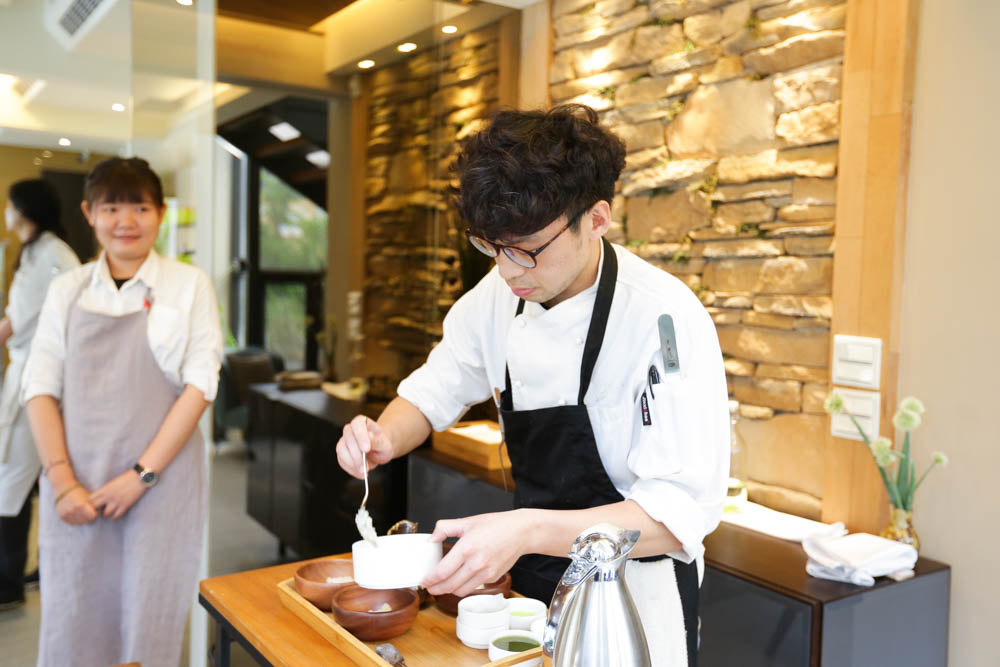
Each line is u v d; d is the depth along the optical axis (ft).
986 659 5.90
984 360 5.86
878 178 6.31
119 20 8.30
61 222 7.91
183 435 7.52
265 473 11.91
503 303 4.75
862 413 6.45
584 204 3.51
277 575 4.75
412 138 11.19
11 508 7.66
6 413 7.61
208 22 8.85
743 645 5.62
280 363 11.85
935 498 6.18
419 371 5.24
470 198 3.46
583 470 4.27
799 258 7.01
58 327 7.36
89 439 7.30
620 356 4.12
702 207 7.89
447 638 3.87
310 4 10.73
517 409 4.57
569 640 2.78
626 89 8.69
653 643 4.01
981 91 5.81
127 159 7.55
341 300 11.91
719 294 7.77
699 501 3.95
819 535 6.12
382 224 11.60
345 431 4.58
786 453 7.20
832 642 5.20
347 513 10.43
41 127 7.91
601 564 2.76
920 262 6.21
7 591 7.66
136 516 7.48
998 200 5.74
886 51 6.22
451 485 8.77
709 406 3.94
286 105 11.07
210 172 9.32
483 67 10.36
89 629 7.45
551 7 9.60
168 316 7.47
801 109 6.92
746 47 7.37
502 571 3.43
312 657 3.61
